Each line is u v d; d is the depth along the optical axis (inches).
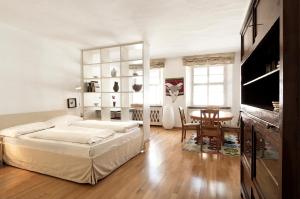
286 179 36.4
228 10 108.3
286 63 35.8
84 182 94.1
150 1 97.3
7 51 130.2
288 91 35.9
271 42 58.9
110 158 107.3
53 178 101.8
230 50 205.3
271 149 47.1
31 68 146.1
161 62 241.8
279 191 38.5
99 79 196.1
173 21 124.0
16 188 91.2
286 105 36.1
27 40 143.0
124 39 162.9
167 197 83.4
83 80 192.5
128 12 110.1
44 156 105.5
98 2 98.1
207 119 148.2
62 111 171.0
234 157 133.3
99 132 111.9
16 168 115.5
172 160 128.6
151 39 163.6
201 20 122.2
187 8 105.5
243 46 84.6
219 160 127.8
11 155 117.8
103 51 186.2
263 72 83.0
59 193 86.5
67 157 98.3
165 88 244.2
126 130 131.2
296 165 35.8
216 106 227.0
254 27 63.8
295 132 35.7
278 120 40.2
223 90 228.8
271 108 54.3
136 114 244.7
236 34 150.3
